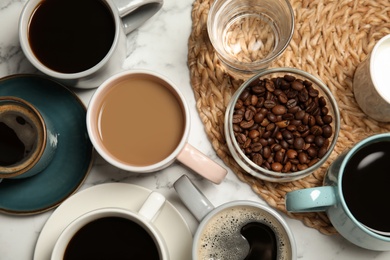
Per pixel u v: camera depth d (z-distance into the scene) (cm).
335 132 47
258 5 51
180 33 52
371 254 50
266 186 50
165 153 48
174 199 51
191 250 47
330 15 50
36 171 49
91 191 48
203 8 51
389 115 47
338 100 50
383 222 46
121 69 52
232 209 47
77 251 47
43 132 47
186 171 51
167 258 45
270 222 46
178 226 47
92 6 49
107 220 47
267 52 51
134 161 48
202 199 45
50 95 51
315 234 50
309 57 50
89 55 49
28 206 50
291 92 50
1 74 52
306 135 49
